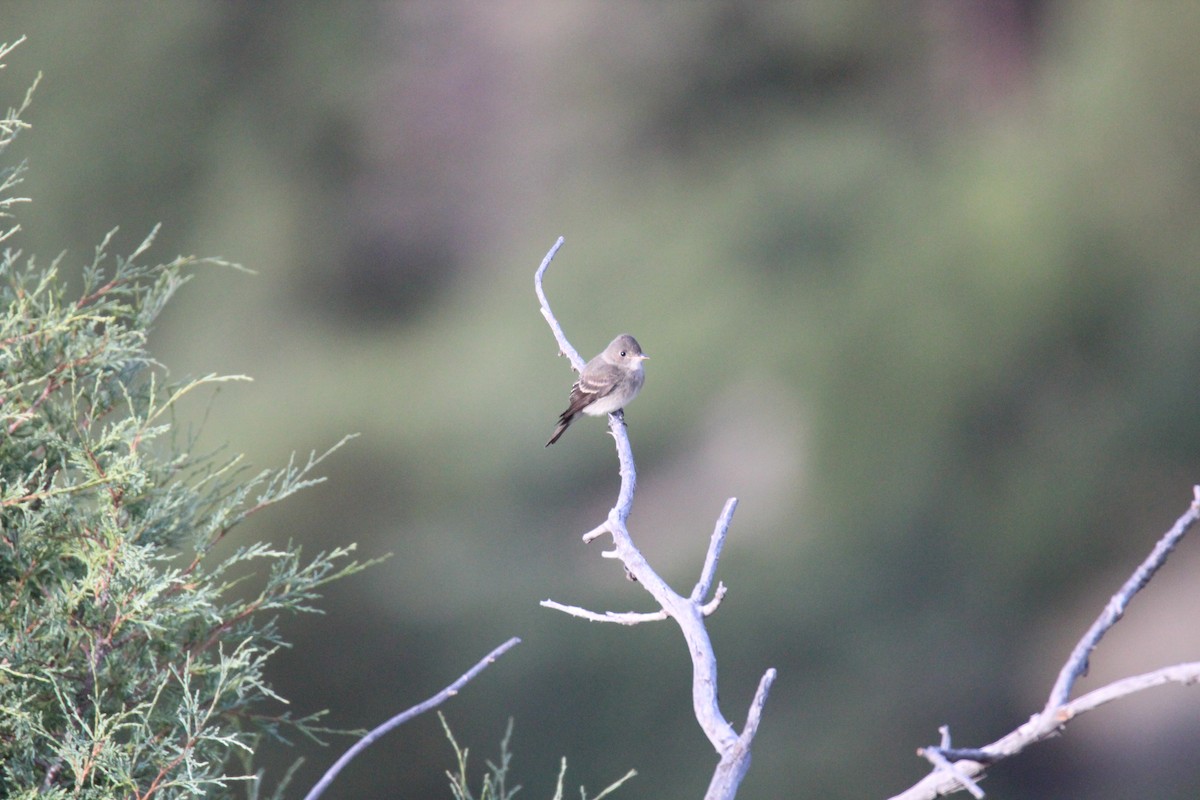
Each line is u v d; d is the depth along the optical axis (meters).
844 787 16.55
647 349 22.12
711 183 24.02
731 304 21.97
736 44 24.48
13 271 4.00
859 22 23.64
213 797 3.87
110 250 22.47
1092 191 20.05
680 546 19.89
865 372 20.30
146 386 4.19
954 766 2.37
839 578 18.88
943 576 19.00
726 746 2.88
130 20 23.38
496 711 15.98
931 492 19.50
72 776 3.57
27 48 22.77
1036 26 22.97
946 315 20.17
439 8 25.61
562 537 19.73
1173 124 19.72
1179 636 17.48
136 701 3.69
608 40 24.94
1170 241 19.72
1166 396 19.05
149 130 23.20
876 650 18.22
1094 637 2.40
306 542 17.58
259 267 23.83
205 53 24.12
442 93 25.62
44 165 22.31
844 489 19.73
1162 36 19.86
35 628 3.56
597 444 20.98
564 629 17.06
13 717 3.50
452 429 20.86
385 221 25.20
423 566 17.98
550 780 15.73
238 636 3.94
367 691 15.20
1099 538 19.00
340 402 20.98
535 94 25.50
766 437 20.98
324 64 25.17
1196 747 16.30
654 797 15.55
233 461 4.08
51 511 3.65
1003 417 19.83
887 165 22.61
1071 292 19.70
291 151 25.00
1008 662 18.19
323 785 3.49
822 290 21.59
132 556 3.53
